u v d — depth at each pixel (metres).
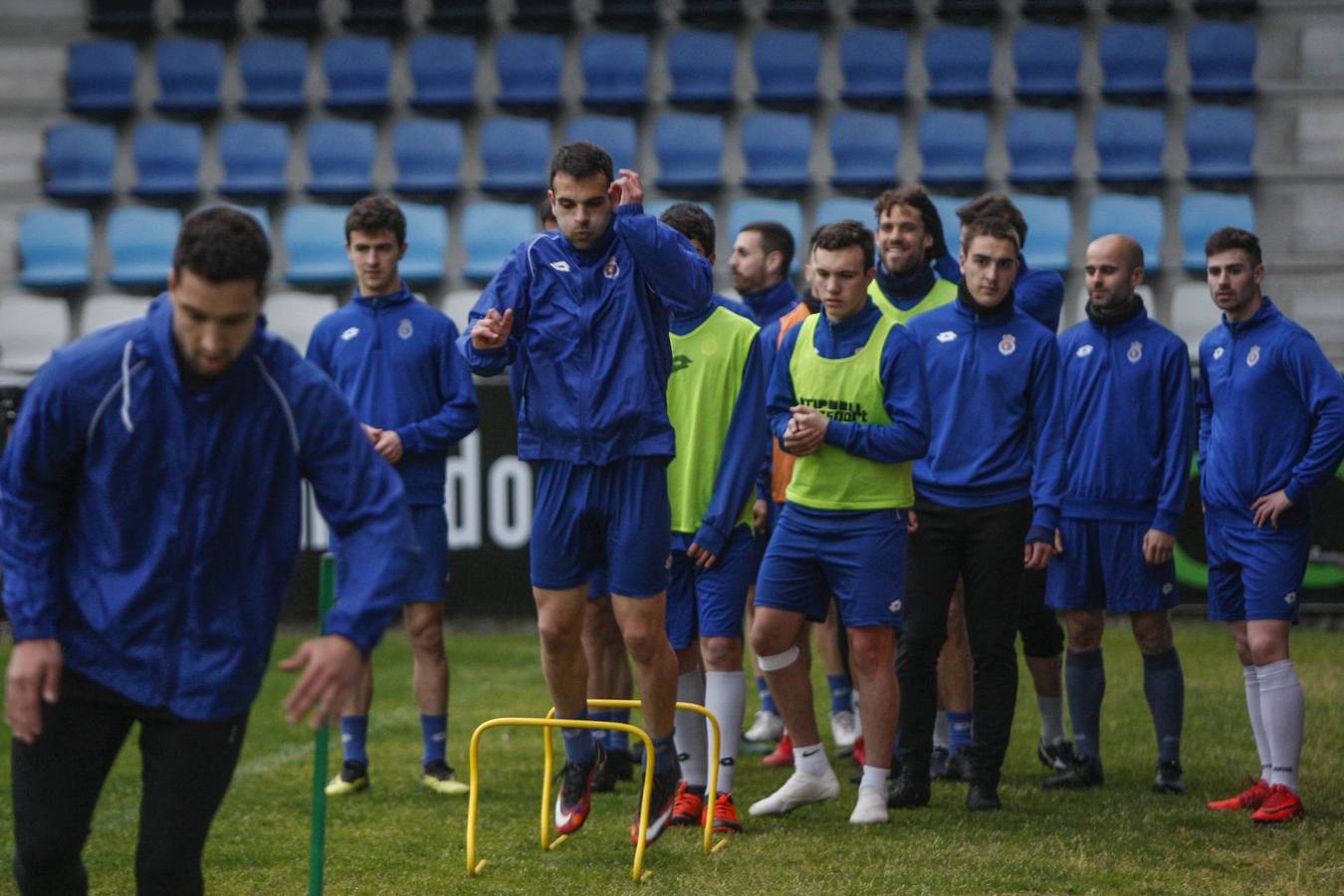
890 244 20.78
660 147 47.84
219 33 50.25
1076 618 20.27
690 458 18.11
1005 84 47.41
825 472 17.45
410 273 46.25
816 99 47.69
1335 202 44.50
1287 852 16.11
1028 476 18.45
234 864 16.08
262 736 25.22
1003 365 18.47
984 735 18.36
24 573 9.55
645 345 15.09
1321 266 43.47
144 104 49.00
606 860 15.88
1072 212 45.59
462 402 20.53
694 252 14.98
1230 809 18.36
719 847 16.33
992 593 18.27
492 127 48.12
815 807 18.66
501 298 15.25
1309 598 34.59
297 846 16.91
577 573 15.56
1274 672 18.19
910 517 18.61
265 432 9.85
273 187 47.81
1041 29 47.00
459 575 36.28
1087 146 46.44
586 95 48.47
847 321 17.69
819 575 17.73
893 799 18.53
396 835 17.42
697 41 48.62
